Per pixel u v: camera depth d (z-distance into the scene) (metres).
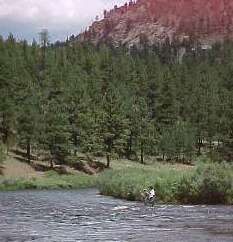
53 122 103.88
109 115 114.38
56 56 162.38
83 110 114.38
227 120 130.00
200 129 144.12
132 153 128.12
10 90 114.88
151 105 145.00
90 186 86.94
